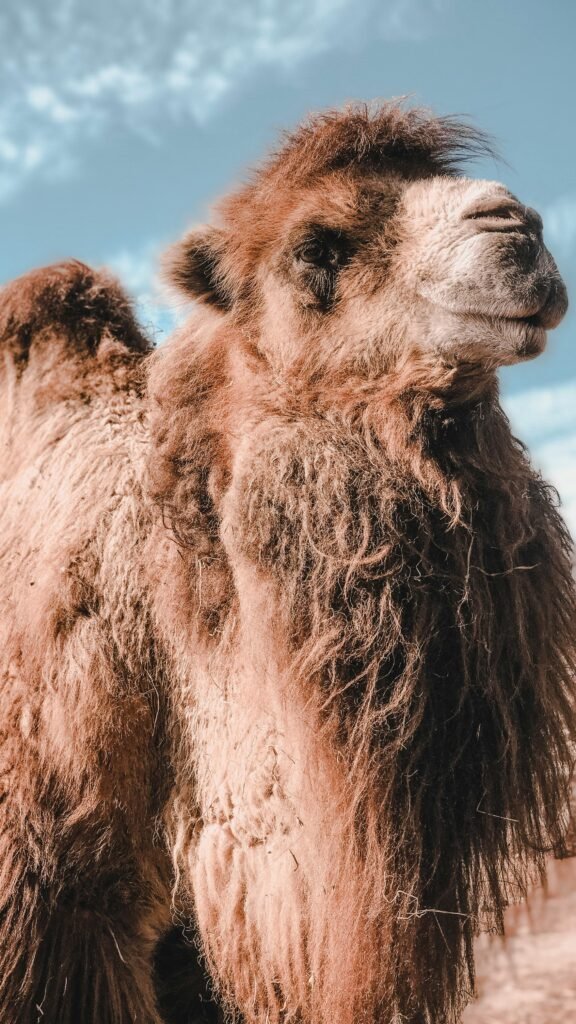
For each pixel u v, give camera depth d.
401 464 3.87
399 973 3.65
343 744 3.66
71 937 3.86
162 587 3.99
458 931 3.71
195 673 4.02
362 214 4.15
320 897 3.65
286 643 3.73
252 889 3.84
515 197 3.99
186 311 4.52
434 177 4.29
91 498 4.23
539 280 3.75
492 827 3.73
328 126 4.39
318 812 3.66
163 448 4.12
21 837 3.85
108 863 3.97
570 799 3.96
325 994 3.67
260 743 3.84
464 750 3.73
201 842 3.98
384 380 3.97
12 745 3.93
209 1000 4.41
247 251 4.36
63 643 3.98
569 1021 5.50
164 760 4.11
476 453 3.95
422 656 3.68
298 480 3.84
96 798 3.90
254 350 4.23
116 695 3.97
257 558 3.79
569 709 3.92
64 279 4.95
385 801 3.63
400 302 3.96
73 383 4.68
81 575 4.06
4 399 4.84
